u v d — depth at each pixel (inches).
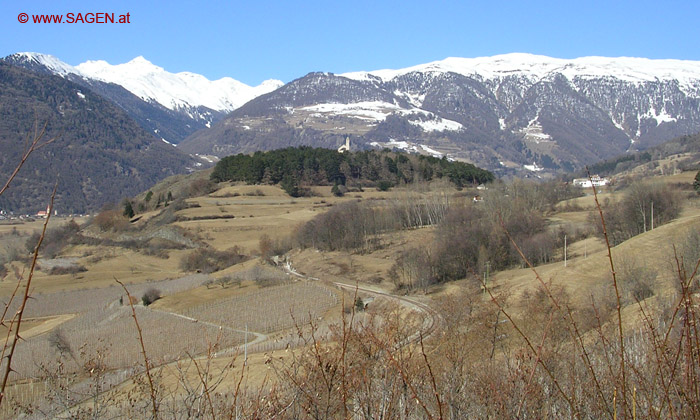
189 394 229.8
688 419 143.6
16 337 124.6
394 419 199.9
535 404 233.1
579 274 1505.9
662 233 1733.5
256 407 196.4
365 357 213.8
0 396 119.8
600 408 194.9
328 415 187.6
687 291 146.4
